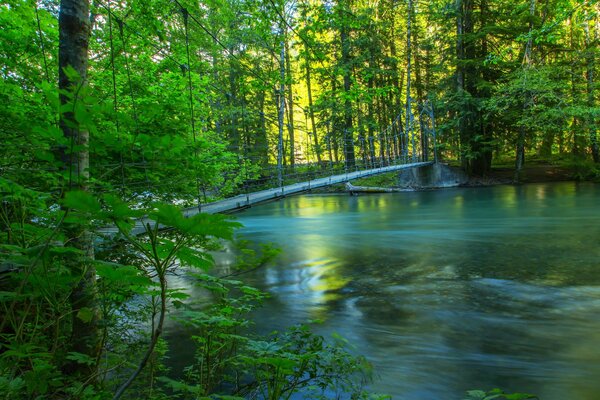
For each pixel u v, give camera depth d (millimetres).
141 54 5340
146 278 802
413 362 3264
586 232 8164
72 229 1399
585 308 4219
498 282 5238
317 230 10430
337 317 4309
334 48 18266
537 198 14172
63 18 1767
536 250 6879
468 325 3961
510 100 15992
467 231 9125
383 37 20672
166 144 1229
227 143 7289
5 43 3035
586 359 3223
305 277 5988
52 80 3275
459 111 20375
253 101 18234
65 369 1619
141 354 2262
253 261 1943
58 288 1230
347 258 7184
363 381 2502
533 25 16000
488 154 21812
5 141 1509
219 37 12219
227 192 7645
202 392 1481
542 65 15812
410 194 19078
